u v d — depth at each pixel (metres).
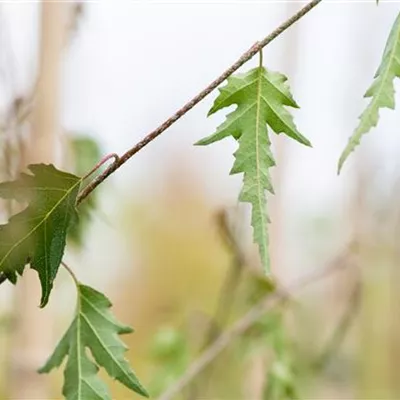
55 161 0.92
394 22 0.71
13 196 0.71
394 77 0.70
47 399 0.99
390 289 1.71
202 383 1.30
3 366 1.05
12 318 0.99
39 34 0.92
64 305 1.27
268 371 1.14
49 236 0.71
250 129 0.71
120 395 1.22
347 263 1.41
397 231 1.46
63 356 0.76
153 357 1.31
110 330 0.75
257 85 0.71
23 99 0.92
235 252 1.23
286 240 1.49
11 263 0.71
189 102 0.70
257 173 0.71
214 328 1.28
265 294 1.24
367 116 0.70
